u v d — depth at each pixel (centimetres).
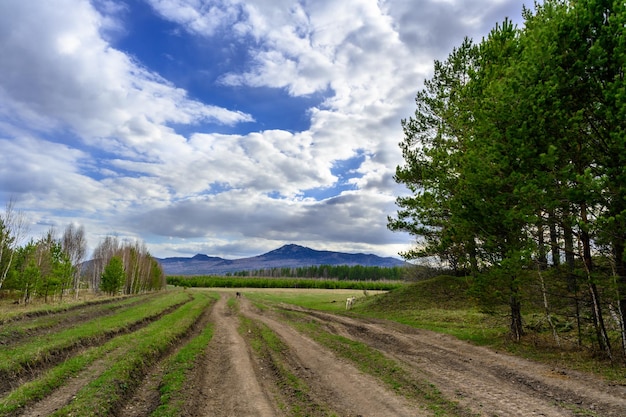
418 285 3612
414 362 1377
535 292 1564
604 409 852
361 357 1475
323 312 3478
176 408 877
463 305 2967
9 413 815
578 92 1195
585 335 1369
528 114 1224
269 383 1151
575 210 1227
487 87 1491
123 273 5597
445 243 1906
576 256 1398
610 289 1212
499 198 1373
